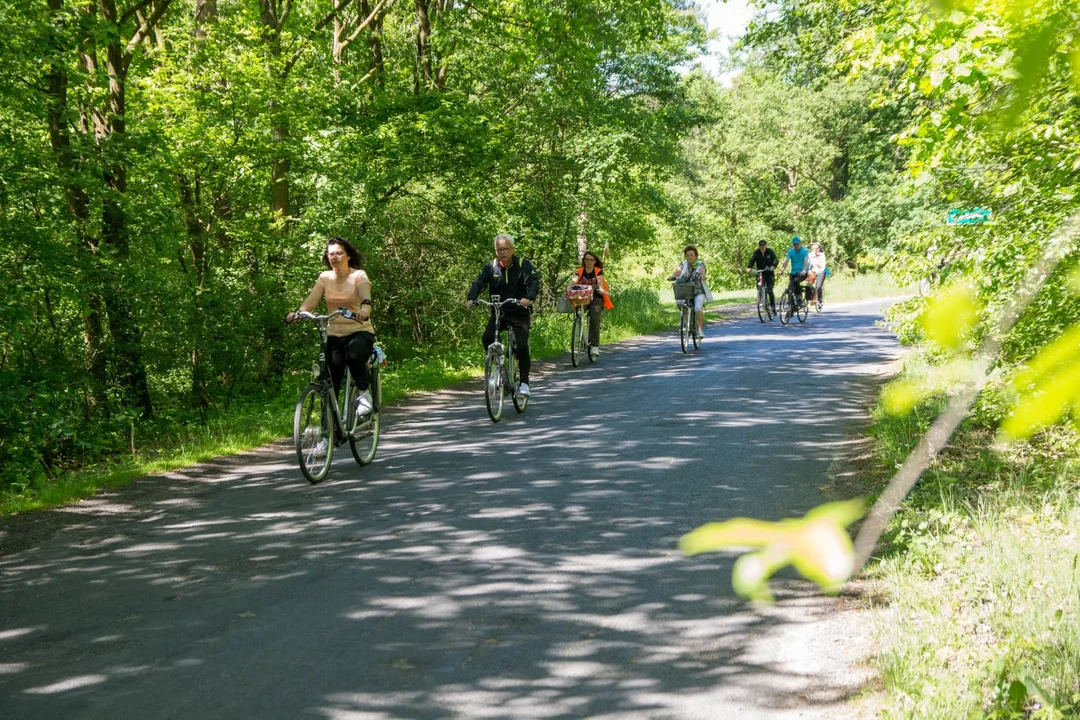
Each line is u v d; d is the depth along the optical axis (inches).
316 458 330.0
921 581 197.5
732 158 2016.5
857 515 17.6
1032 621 165.3
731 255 2047.2
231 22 652.7
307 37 779.4
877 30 278.8
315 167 646.5
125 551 257.8
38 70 467.8
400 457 367.2
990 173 283.1
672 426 399.5
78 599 220.7
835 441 358.6
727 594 206.5
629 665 174.4
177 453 396.8
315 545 254.4
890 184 1616.6
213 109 620.7
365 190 652.1
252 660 182.1
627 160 970.1
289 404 553.9
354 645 187.3
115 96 587.8
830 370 553.3
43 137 535.5
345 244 343.6
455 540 252.7
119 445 460.1
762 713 154.5
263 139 623.8
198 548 257.3
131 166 520.1
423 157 693.3
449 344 808.3
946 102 263.4
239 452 399.2
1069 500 237.5
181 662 182.5
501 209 772.6
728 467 323.3
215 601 215.2
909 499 252.7
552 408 468.4
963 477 268.2
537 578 221.1
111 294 502.0
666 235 1963.6
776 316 976.9
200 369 578.9
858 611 191.3
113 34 482.6
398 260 768.9
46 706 166.4
